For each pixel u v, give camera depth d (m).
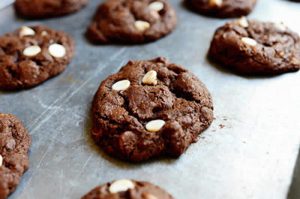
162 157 0.30
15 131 0.31
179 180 0.29
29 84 0.35
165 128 0.30
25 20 0.42
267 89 0.34
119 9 0.41
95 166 0.30
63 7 0.42
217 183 0.29
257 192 0.28
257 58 0.35
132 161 0.30
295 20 0.40
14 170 0.29
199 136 0.31
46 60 0.36
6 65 0.36
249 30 0.38
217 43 0.37
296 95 0.34
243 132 0.31
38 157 0.30
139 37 0.39
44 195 0.28
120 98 0.32
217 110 0.33
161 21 0.40
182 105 0.32
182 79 0.33
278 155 0.30
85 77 0.36
